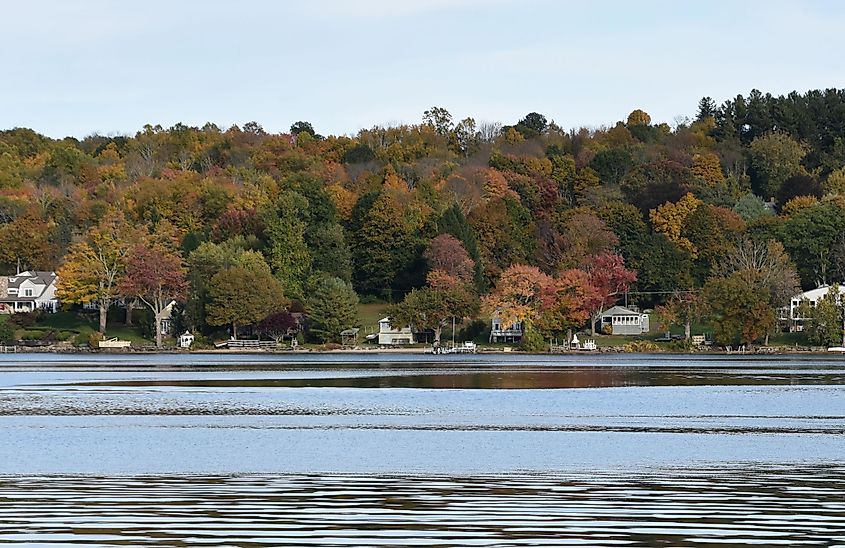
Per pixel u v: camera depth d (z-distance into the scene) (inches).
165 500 2260.1
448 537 1925.4
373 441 3262.8
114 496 2303.2
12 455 2938.0
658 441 3270.2
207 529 1984.5
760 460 2861.7
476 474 2618.1
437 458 2898.6
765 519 2071.9
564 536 1932.8
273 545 1868.8
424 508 2178.9
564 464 2790.4
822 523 2038.6
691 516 2098.9
